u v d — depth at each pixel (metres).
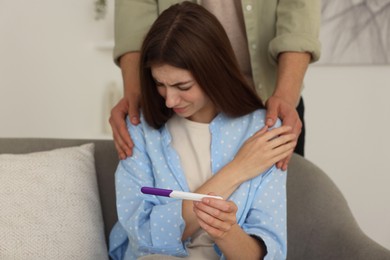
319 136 2.25
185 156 1.21
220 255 1.11
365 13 2.11
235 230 1.02
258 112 1.21
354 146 2.23
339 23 2.13
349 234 1.26
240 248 1.04
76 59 2.33
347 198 2.27
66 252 1.25
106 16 2.29
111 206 1.44
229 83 1.12
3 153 1.43
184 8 1.08
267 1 1.31
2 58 2.33
